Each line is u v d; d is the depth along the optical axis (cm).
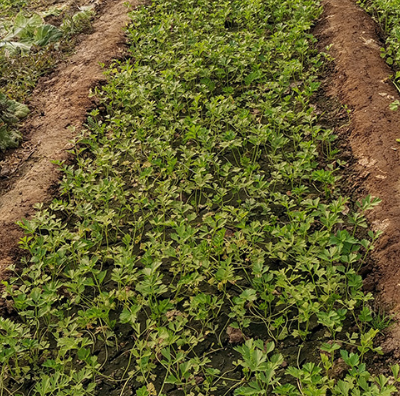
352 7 321
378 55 274
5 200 222
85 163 226
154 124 246
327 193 201
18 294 168
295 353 150
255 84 273
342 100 249
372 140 216
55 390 150
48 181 229
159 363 152
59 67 318
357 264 173
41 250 181
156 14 351
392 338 147
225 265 161
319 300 156
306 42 281
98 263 189
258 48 284
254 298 151
